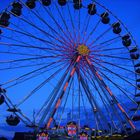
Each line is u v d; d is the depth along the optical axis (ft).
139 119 145.59
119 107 142.51
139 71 148.56
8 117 123.95
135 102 144.25
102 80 141.90
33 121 128.16
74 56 139.64
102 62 143.64
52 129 132.16
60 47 137.90
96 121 141.69
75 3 147.74
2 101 122.01
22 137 136.77
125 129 141.79
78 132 136.56
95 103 138.82
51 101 131.64
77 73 139.95
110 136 140.26
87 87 139.64
